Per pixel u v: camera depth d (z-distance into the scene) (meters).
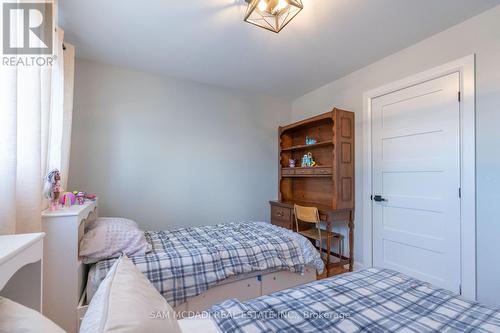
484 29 1.82
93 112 2.63
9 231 1.04
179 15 1.86
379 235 2.60
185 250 1.79
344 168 2.80
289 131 3.81
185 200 3.09
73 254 1.36
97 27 2.01
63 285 1.34
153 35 2.14
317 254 2.16
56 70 1.78
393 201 2.47
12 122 1.07
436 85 2.12
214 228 2.53
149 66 2.74
